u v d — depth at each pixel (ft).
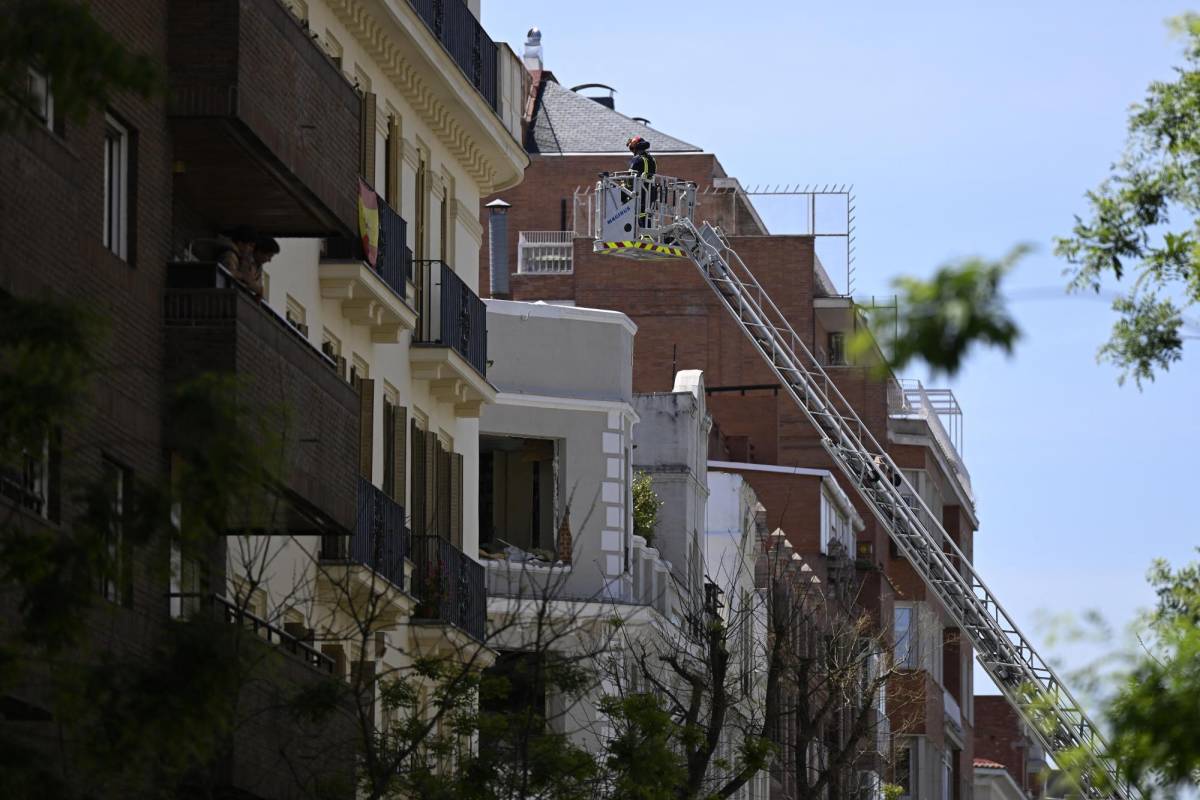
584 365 256.11
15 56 86.17
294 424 139.54
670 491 291.17
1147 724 87.35
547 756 152.25
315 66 148.77
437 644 194.59
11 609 106.42
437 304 200.75
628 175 346.54
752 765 200.03
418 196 201.77
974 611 324.80
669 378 418.72
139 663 99.81
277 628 139.44
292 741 140.46
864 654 305.53
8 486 111.45
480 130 208.54
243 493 96.27
